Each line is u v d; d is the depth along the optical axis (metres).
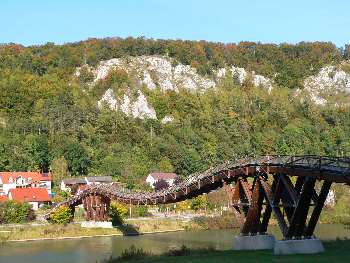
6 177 151.00
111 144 190.38
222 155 189.88
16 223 106.50
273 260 40.53
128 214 119.81
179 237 92.12
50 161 173.88
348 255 41.44
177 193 67.69
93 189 101.56
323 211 120.75
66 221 106.56
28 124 191.00
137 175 167.25
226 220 112.62
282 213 48.84
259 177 48.94
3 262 66.69
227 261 42.25
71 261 65.38
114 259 59.16
